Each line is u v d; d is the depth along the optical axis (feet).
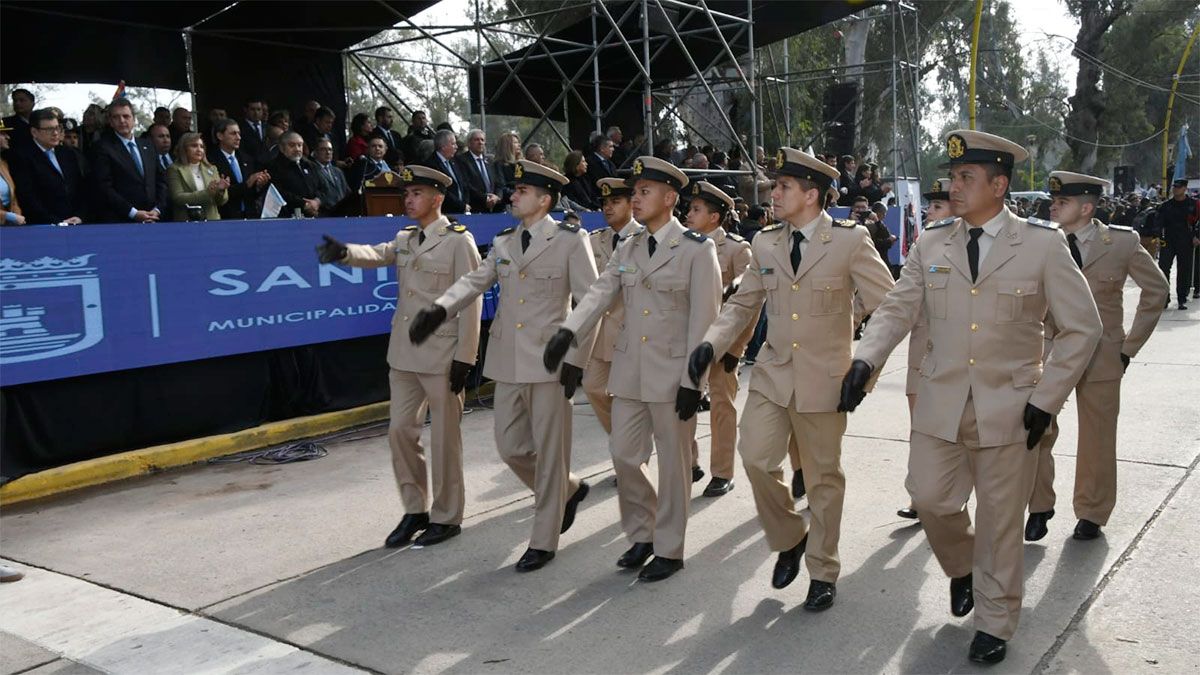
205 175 25.23
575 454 22.43
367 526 17.52
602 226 32.42
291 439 24.52
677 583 14.25
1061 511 16.98
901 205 53.52
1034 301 11.12
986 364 11.18
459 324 15.96
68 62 33.78
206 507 19.01
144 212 22.58
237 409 23.79
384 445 24.04
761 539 16.11
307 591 14.39
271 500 19.38
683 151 44.52
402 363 16.33
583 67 39.99
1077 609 12.79
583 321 14.24
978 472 11.32
